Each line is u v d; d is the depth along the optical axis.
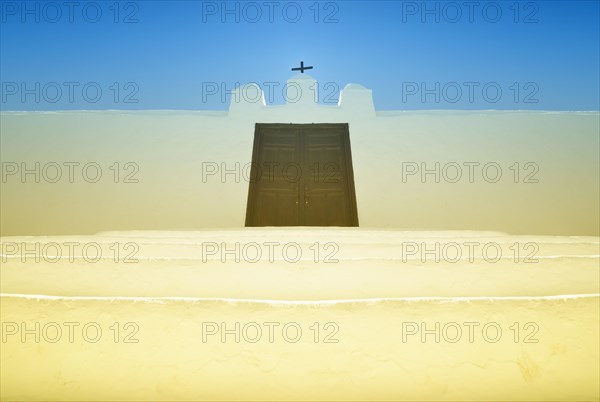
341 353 1.57
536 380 1.53
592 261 2.10
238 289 2.05
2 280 2.05
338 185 6.88
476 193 6.54
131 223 6.32
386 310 1.64
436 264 2.10
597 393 1.51
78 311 1.61
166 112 7.54
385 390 1.51
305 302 1.65
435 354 1.57
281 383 1.52
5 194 6.48
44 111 7.35
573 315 1.63
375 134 7.20
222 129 7.25
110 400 1.49
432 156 6.89
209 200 6.52
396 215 6.41
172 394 1.50
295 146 7.25
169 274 2.07
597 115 7.29
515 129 7.18
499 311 1.64
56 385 1.52
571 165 6.77
